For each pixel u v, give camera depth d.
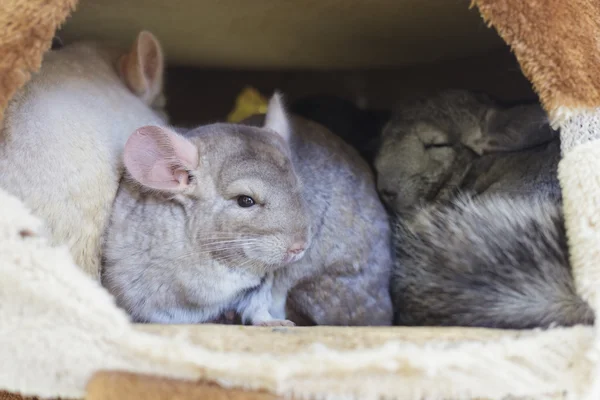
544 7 0.37
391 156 0.56
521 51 0.38
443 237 0.47
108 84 0.46
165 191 0.43
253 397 0.33
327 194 0.49
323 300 0.49
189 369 0.33
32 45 0.36
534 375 0.34
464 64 0.69
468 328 0.39
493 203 0.46
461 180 0.54
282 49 0.64
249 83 0.76
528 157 0.52
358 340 0.36
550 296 0.40
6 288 0.34
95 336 0.34
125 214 0.43
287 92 0.76
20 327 0.34
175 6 0.52
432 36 0.60
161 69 0.50
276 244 0.43
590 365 0.34
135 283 0.43
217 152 0.44
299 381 0.33
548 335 0.35
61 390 0.34
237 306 0.46
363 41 0.62
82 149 0.41
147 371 0.33
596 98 0.37
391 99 0.75
